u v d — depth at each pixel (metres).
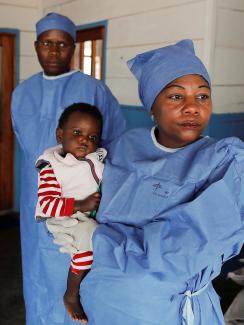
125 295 0.96
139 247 0.92
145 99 1.03
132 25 2.79
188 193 0.92
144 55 1.03
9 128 4.16
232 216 0.88
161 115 0.98
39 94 1.98
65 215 1.17
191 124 0.95
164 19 2.53
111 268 0.96
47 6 3.85
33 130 1.95
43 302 1.87
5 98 4.07
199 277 0.97
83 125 1.28
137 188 0.99
